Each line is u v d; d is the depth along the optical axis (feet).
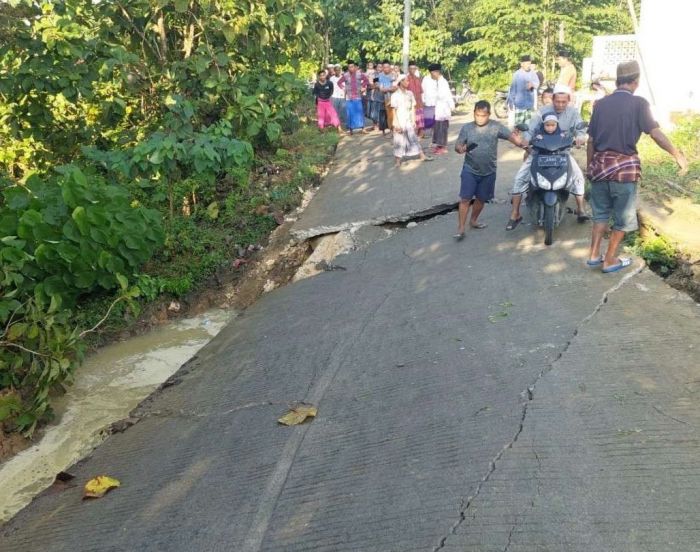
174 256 31.94
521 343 17.97
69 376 23.49
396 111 41.39
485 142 26.73
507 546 10.71
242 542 12.44
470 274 23.99
